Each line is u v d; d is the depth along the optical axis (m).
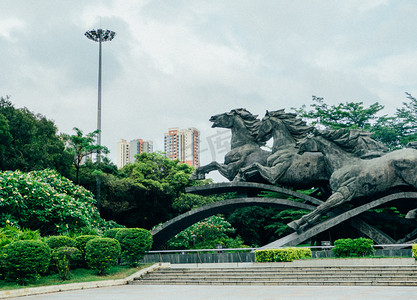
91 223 23.86
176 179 39.41
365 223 19.94
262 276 15.23
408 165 19.14
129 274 17.33
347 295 10.24
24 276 13.90
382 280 13.25
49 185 20.89
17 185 18.83
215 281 15.28
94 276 16.52
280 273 15.20
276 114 23.12
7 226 16.73
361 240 16.91
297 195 21.53
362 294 10.42
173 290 13.06
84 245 17.78
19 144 28.59
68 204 20.36
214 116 24.70
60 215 19.98
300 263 16.44
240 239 33.50
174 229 23.98
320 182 22.38
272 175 21.69
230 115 24.36
